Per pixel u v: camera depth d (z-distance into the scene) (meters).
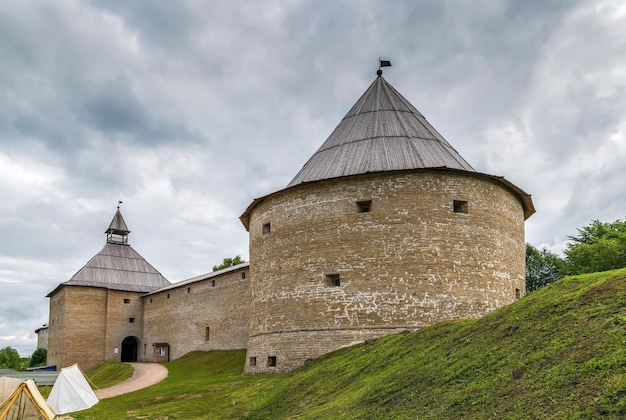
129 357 56.44
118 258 58.97
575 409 9.12
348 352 22.00
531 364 11.61
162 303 51.53
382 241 23.86
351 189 24.89
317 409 15.41
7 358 83.69
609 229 45.06
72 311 53.06
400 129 27.67
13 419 19.66
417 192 24.12
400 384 14.32
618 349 10.30
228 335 41.19
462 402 11.46
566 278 15.80
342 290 23.98
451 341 16.05
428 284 23.22
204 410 20.39
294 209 26.17
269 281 26.44
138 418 20.00
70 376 23.97
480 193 25.11
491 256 24.70
